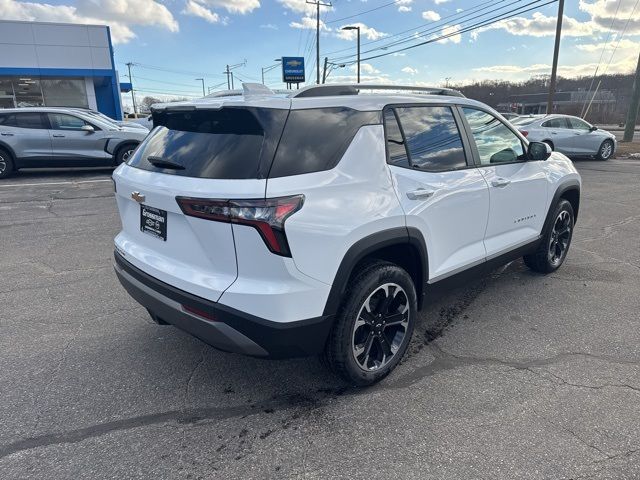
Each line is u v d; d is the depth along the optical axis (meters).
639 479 2.21
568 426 2.59
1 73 21.61
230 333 2.44
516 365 3.23
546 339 3.58
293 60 50.72
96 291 4.58
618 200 8.80
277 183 2.35
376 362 2.96
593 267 5.12
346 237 2.56
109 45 23.55
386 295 2.89
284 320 2.43
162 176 2.65
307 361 3.34
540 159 4.15
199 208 2.39
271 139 2.41
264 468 2.33
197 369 3.23
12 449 2.47
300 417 2.72
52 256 5.65
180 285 2.59
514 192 3.98
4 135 11.28
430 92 3.64
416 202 2.99
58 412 2.77
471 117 3.73
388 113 2.99
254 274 2.39
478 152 3.70
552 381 3.02
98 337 3.67
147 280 2.80
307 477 2.27
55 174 12.54
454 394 2.91
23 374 3.16
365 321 2.82
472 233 3.60
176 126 2.88
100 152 12.07
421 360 3.31
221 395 2.94
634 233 6.48
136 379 3.11
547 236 4.64
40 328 3.82
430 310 4.12
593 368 3.17
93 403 2.86
